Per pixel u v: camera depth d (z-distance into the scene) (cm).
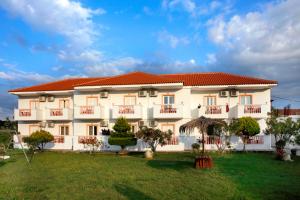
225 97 2989
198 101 3044
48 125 3381
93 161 2175
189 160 2158
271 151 2648
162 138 2508
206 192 1159
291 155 2348
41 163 2116
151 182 1358
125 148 2873
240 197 1088
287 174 1538
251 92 2950
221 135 2611
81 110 3131
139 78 3123
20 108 3522
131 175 1545
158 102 3038
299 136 2350
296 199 1066
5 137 2484
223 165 1844
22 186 1311
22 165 2031
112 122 3130
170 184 1308
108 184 1322
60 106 3428
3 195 1153
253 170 1662
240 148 2716
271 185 1273
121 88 3044
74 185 1311
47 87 3506
